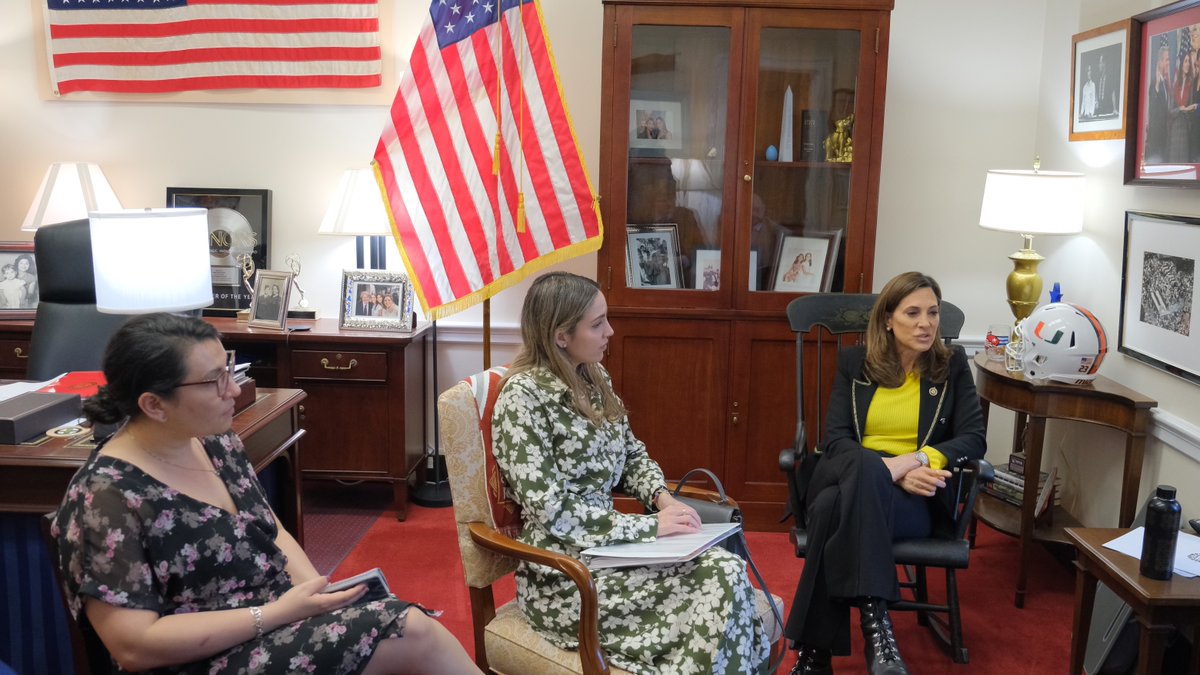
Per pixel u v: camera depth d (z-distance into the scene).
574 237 3.54
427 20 3.40
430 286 3.57
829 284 3.69
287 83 4.13
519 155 3.49
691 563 2.13
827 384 3.71
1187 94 2.84
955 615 2.83
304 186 4.22
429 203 3.52
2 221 4.31
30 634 2.36
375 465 3.89
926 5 3.97
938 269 4.14
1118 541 2.46
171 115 4.21
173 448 1.76
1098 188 3.51
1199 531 2.35
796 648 2.67
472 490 2.25
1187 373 2.87
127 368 1.65
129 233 2.72
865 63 3.52
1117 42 3.27
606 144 3.61
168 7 4.11
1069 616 3.15
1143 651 2.20
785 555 3.58
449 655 1.88
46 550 2.32
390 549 3.61
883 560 2.45
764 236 3.67
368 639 1.77
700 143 3.62
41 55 4.17
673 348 3.74
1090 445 3.56
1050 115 3.91
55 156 4.25
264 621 1.71
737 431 3.77
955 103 4.03
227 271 4.21
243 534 1.80
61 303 3.21
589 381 2.40
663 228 3.67
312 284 4.29
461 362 4.32
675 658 2.03
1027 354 3.22
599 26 4.02
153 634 1.62
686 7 3.52
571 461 2.28
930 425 2.82
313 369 3.83
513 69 3.43
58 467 2.24
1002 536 3.89
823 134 3.60
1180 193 2.95
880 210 4.10
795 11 3.51
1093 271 3.55
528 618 2.19
